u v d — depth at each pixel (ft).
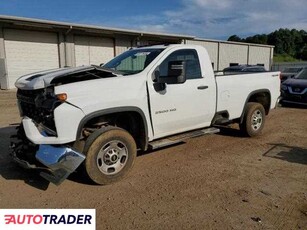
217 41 109.81
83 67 14.76
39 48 65.46
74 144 13.57
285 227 10.88
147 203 12.52
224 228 10.78
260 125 23.30
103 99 13.71
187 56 17.83
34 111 14.34
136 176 15.31
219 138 22.71
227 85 19.94
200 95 18.04
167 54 16.74
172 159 17.94
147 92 15.40
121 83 14.46
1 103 41.01
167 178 15.10
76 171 15.47
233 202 12.65
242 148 20.29
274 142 21.84
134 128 15.93
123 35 79.71
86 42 73.20
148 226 10.88
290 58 286.66
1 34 59.41
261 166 16.89
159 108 16.02
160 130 16.53
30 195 13.15
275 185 14.34
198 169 16.35
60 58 68.80
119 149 14.58
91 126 14.53
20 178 14.87
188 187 14.06
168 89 16.30
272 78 23.99
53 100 12.84
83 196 13.11
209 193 13.46
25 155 14.58
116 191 13.61
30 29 63.31
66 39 69.05
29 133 13.56
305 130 25.88
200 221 11.21
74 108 12.94
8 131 24.03
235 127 25.81
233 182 14.66
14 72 62.59
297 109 38.14
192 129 18.53
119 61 18.02
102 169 14.10
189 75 17.78
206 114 18.76
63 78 13.74
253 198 13.01
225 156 18.58
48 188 13.83
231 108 20.58
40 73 15.31
